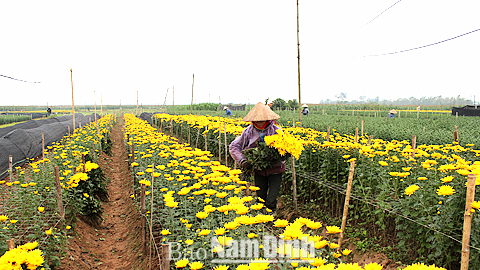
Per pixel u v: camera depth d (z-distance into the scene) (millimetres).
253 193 6406
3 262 2604
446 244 3535
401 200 4141
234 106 54312
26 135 11305
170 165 6328
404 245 4395
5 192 6066
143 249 4863
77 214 6023
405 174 4371
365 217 5211
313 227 2826
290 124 18234
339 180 6020
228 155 9844
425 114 40031
